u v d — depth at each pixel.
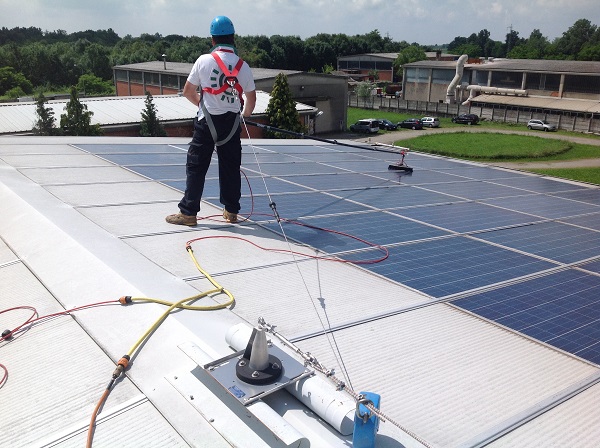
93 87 92.75
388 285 4.39
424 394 2.87
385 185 8.73
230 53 5.20
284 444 2.32
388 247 5.36
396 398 2.81
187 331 3.30
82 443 2.45
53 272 4.29
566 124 54.22
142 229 5.36
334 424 2.47
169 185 7.43
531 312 3.98
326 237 5.55
